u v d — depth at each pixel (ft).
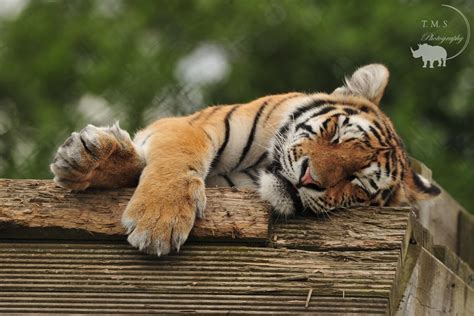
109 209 24.50
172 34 60.54
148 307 22.49
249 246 23.62
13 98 57.98
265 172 28.48
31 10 62.34
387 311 21.98
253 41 59.41
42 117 55.42
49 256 23.43
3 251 23.54
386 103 56.49
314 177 29.25
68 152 24.62
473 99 56.34
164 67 57.82
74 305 22.59
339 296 22.24
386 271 22.71
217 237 23.70
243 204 24.38
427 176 38.88
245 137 33.73
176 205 24.22
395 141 34.65
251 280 22.77
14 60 59.72
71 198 24.68
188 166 27.27
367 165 31.91
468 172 54.03
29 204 24.29
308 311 22.12
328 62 58.13
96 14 62.34
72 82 59.06
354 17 59.26
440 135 54.90
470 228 37.88
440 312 26.22
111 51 59.36
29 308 22.57
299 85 58.18
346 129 33.22
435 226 35.76
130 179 26.25
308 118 33.60
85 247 23.58
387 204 32.71
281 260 23.13
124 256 23.39
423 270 25.30
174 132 30.09
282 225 24.36
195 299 22.52
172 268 23.16
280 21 59.31
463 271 29.37
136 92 56.80
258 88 58.44
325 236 23.95
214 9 61.00
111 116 56.13
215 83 57.31
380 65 37.22
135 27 60.85
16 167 53.83
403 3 58.13
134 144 27.96
